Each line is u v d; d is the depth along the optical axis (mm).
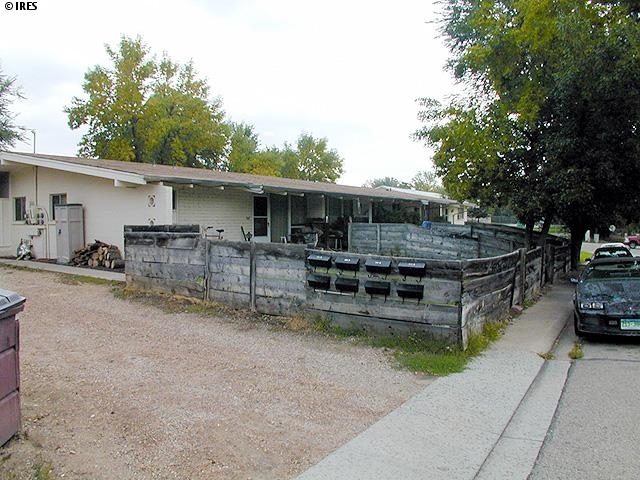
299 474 3439
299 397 4906
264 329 7543
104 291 10312
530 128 13492
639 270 8805
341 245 20750
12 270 13547
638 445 3988
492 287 8070
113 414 4324
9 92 28406
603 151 12609
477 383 5473
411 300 6820
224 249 8695
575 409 4797
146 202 13672
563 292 13492
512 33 12141
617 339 7938
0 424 3602
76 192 15523
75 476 3295
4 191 17953
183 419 4266
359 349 6633
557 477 3504
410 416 4523
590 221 19641
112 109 38781
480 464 3650
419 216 31625
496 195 14602
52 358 5887
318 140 66125
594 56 10609
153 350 6363
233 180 15258
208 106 44719
